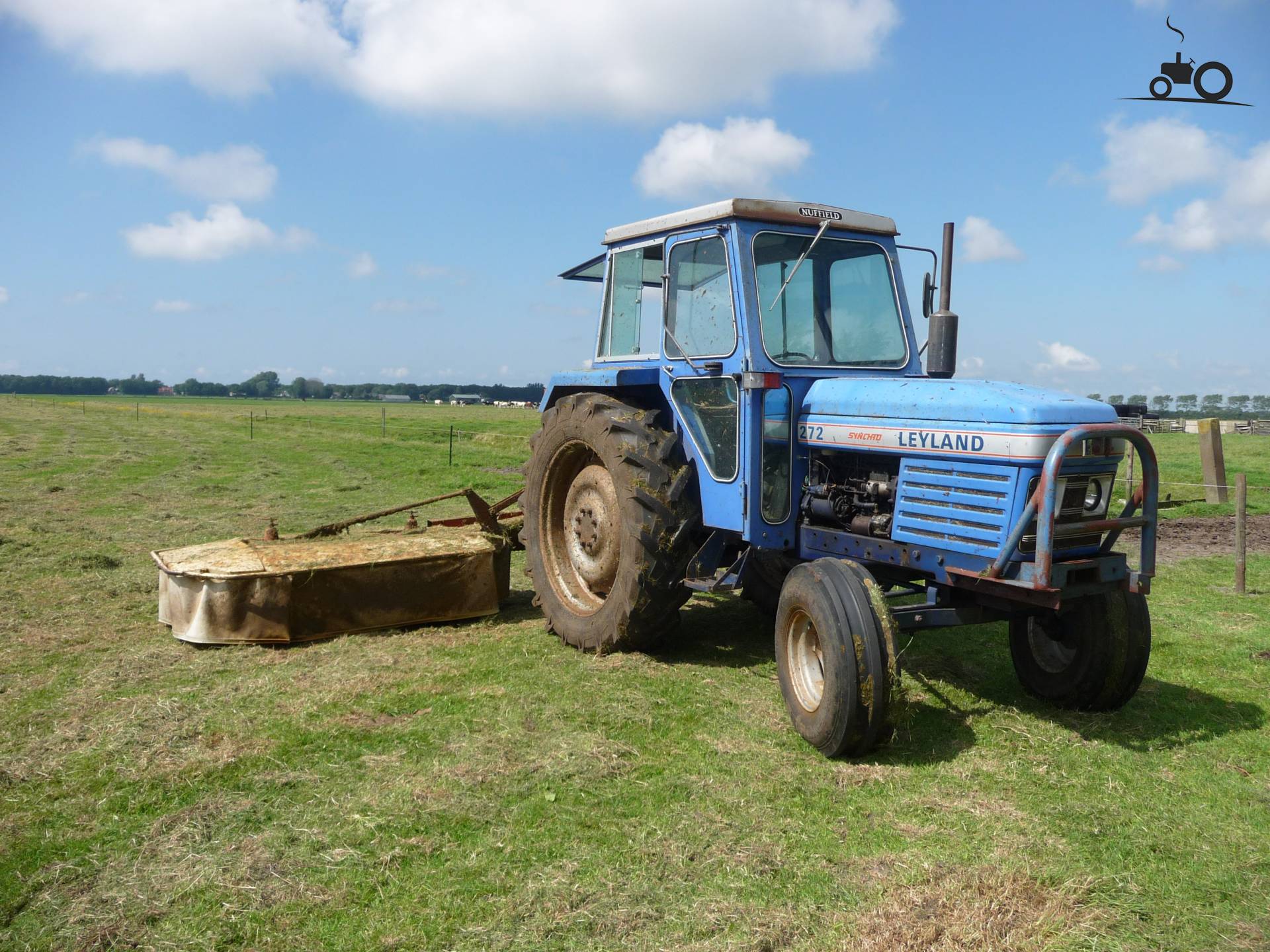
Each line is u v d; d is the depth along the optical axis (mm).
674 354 5082
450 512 11062
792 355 4617
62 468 16312
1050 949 2402
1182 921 2562
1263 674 4930
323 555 5445
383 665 4848
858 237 4922
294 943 2430
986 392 3754
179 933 2467
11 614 5809
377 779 3424
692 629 5797
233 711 4117
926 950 2393
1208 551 9070
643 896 2646
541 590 5738
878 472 4250
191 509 11188
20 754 3598
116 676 4590
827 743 3660
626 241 5641
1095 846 2992
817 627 3711
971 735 4004
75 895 2639
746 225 4570
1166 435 32969
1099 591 3664
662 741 3869
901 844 3002
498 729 3938
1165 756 3775
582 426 5359
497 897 2652
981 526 3662
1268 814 3240
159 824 3049
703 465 4863
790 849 2955
